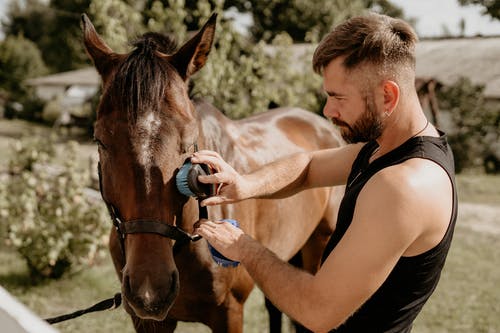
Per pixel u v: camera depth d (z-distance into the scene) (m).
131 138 1.59
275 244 2.75
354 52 1.20
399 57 1.19
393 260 1.15
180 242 1.91
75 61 41.38
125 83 1.63
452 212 1.22
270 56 6.76
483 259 6.41
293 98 6.45
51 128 26.16
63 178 5.35
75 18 36.72
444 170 1.22
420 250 1.21
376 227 1.14
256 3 29.48
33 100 31.11
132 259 1.57
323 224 3.37
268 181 1.74
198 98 2.46
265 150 2.88
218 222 1.43
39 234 4.95
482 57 19.70
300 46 16.22
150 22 6.05
